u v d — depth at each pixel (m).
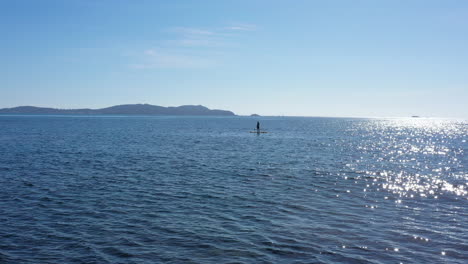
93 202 22.41
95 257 14.12
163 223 18.38
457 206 22.25
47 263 13.54
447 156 51.34
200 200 23.25
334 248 15.20
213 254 14.48
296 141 77.25
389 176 32.91
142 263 13.59
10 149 53.34
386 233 17.08
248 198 23.89
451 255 14.59
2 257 13.98
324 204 22.45
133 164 39.34
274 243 15.70
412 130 154.25
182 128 140.62
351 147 64.00
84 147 58.19
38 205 21.53
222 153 51.59
